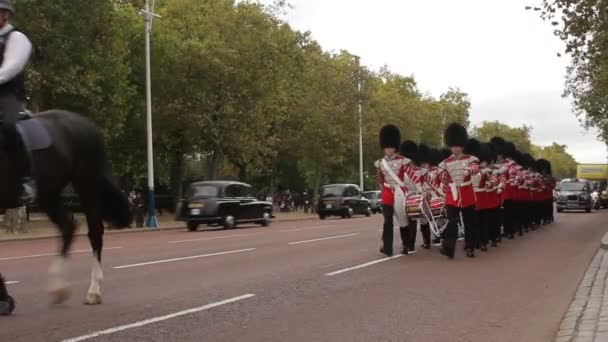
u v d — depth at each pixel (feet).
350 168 219.82
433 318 26.61
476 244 49.75
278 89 137.18
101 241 29.40
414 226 49.65
